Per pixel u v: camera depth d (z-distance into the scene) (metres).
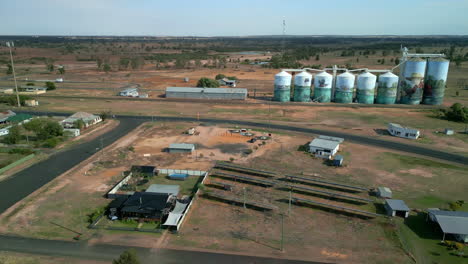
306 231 48.28
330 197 58.78
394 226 49.59
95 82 197.62
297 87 141.62
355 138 92.31
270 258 42.19
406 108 128.88
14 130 87.19
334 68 142.38
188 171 68.19
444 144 87.19
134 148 83.56
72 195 58.53
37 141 87.56
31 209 53.62
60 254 42.66
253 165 72.75
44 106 131.75
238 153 80.38
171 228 48.66
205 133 96.88
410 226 49.66
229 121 110.56
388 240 46.22
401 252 43.56
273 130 100.00
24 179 64.88
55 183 63.19
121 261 34.59
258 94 159.88
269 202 56.81
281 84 140.50
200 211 53.62
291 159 76.50
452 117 111.94
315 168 71.44
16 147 82.62
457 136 93.88
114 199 57.06
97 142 87.94
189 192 60.16
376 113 121.31
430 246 44.91
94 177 66.12
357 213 53.41
